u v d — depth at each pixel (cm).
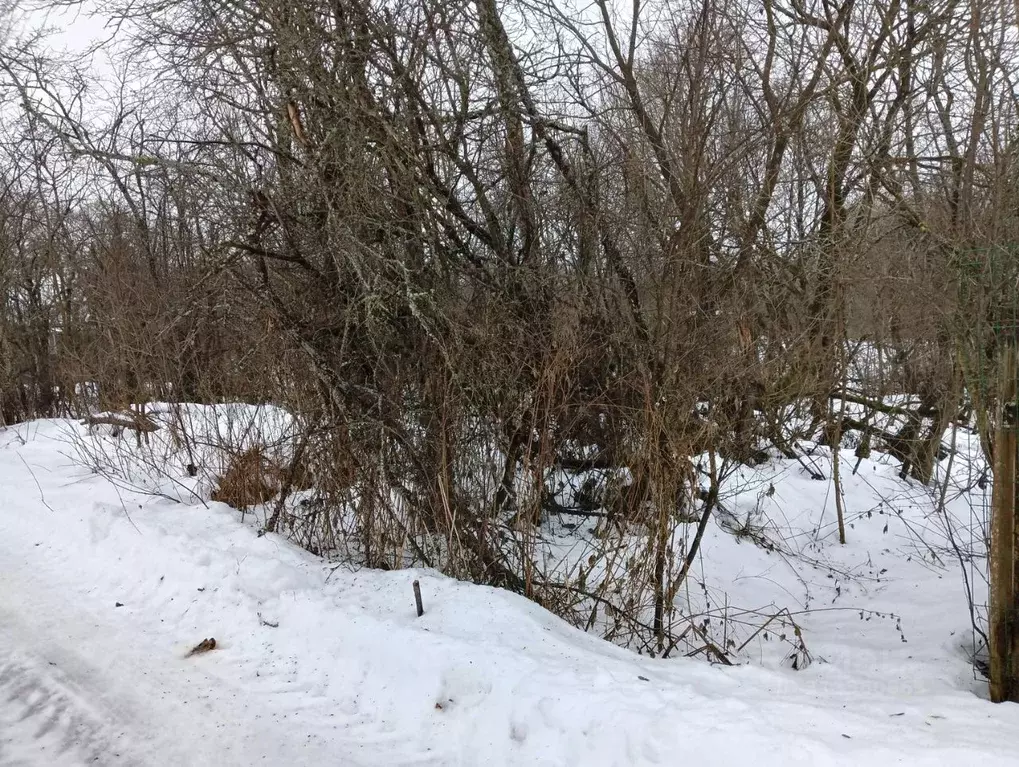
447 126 662
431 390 611
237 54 609
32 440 1066
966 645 553
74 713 392
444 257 644
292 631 480
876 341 959
